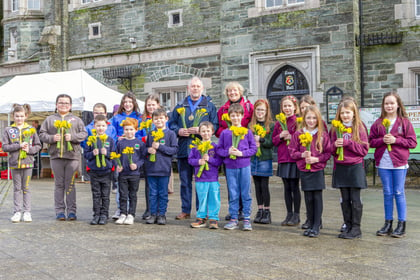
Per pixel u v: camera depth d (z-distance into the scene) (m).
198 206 6.72
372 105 13.85
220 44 15.61
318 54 13.89
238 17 15.12
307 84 14.39
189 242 5.32
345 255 4.74
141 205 8.54
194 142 6.41
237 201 6.23
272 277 3.97
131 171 6.55
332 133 5.84
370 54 13.87
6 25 20.67
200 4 16.44
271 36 14.59
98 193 6.52
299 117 6.19
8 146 6.61
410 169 12.73
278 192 10.34
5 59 20.80
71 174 6.88
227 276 3.99
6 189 10.91
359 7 13.92
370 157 10.96
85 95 12.30
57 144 6.70
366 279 3.93
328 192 10.09
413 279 3.94
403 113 5.91
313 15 13.98
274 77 14.90
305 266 4.31
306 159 5.65
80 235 5.69
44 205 8.41
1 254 4.73
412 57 13.35
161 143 6.54
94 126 7.08
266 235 5.76
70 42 19.14
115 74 17.81
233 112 6.16
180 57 16.64
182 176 7.00
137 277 3.96
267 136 6.61
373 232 5.98
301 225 6.47
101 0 18.44
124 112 7.40
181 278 3.93
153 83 17.20
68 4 19.17
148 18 17.44
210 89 16.11
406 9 13.39
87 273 4.07
